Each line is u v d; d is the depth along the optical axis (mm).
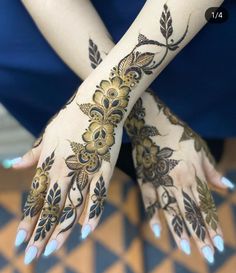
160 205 366
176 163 357
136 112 370
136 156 374
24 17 393
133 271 646
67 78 424
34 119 488
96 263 656
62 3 377
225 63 413
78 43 376
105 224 674
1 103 465
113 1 390
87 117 339
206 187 355
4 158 652
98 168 335
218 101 465
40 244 325
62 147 337
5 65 414
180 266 637
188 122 489
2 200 713
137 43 344
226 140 666
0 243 677
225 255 629
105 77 342
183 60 410
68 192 331
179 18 343
